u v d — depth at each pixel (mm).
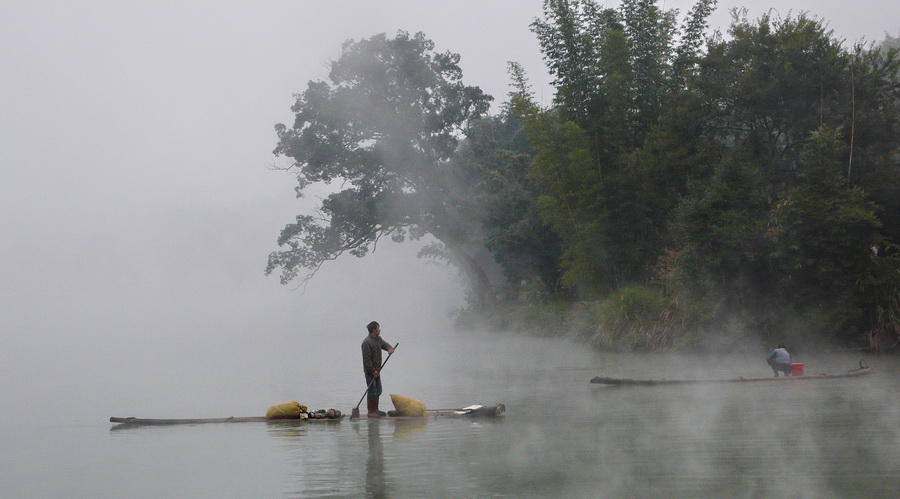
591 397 15453
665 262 28812
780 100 25859
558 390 16828
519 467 9547
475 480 8961
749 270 23859
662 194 28328
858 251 22031
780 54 25891
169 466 10234
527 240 42000
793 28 26125
